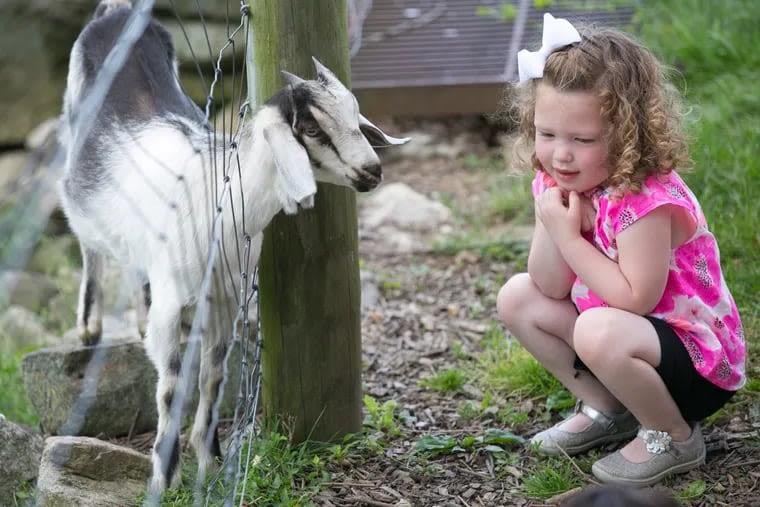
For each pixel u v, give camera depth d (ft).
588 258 9.02
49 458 9.53
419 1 24.49
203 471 9.48
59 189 10.76
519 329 10.13
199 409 9.93
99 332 11.97
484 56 22.17
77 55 11.22
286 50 9.68
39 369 11.83
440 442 10.41
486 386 12.12
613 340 8.88
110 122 10.25
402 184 21.13
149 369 11.80
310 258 10.09
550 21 8.96
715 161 16.11
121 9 11.62
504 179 20.86
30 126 22.90
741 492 9.21
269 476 9.66
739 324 9.57
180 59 22.20
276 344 10.34
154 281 9.51
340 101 8.58
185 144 9.50
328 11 9.71
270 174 8.91
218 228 8.41
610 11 22.48
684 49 20.06
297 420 10.50
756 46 19.92
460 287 16.10
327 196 10.00
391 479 9.92
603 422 10.09
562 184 9.02
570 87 8.63
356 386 10.69
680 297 9.14
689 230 9.01
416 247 18.19
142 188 9.52
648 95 8.83
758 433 10.13
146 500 9.25
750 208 15.06
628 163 8.64
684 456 9.43
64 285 18.45
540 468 9.94
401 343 13.93
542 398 11.60
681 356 9.05
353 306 10.46
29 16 22.84
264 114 8.80
